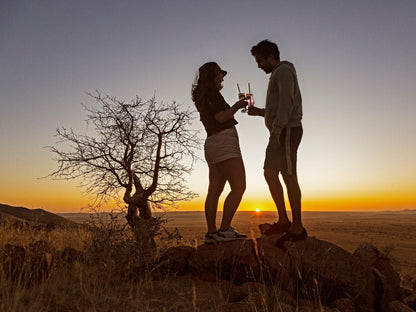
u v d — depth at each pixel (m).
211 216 4.56
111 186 6.95
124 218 6.43
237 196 4.41
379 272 3.99
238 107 4.39
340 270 3.82
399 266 13.27
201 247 4.57
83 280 4.13
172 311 3.37
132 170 6.93
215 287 4.11
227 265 4.27
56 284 3.91
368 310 3.71
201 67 4.57
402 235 47.56
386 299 3.83
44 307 3.37
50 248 5.06
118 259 4.55
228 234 4.44
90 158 6.84
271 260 4.04
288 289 3.89
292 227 4.18
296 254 4.00
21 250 4.48
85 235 7.16
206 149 4.51
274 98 4.32
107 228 5.23
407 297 4.09
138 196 6.63
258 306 3.31
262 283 4.03
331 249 3.98
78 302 3.50
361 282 3.76
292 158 4.12
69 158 6.87
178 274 4.65
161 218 5.59
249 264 4.12
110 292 3.87
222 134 4.39
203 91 4.46
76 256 4.97
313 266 3.86
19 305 3.30
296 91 4.21
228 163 4.37
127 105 6.93
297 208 4.12
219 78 4.59
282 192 4.32
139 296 3.71
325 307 3.55
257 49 4.53
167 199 7.09
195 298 3.44
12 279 4.12
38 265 4.21
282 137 4.16
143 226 5.24
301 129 4.24
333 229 60.94
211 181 4.61
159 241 5.66
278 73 4.16
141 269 4.55
